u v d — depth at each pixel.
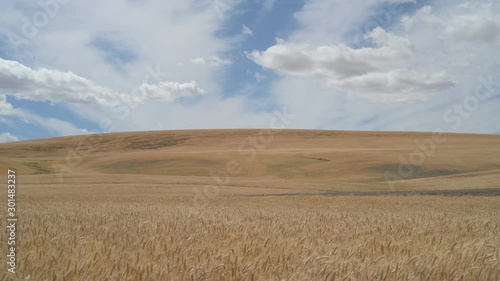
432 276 5.60
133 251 6.62
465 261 6.14
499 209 25.47
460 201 32.41
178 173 75.62
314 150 99.69
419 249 7.39
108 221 12.39
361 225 12.42
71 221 12.38
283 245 7.25
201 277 5.21
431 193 41.53
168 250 6.57
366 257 6.37
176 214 15.95
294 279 5.33
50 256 5.93
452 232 10.11
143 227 10.48
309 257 6.16
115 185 49.00
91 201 28.42
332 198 35.53
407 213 20.77
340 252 6.81
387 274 5.53
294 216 16.42
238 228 9.97
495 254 6.86
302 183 55.84
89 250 6.57
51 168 83.75
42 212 16.75
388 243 7.59
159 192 41.97
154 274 5.27
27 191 40.75
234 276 5.36
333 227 11.45
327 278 5.32
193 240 8.01
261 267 5.71
